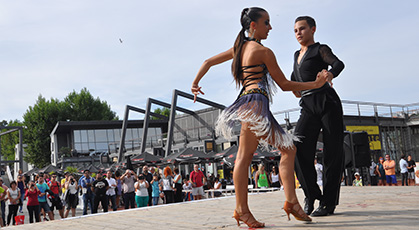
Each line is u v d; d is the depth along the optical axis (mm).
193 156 21344
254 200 4996
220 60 3039
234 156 18625
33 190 12766
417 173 19266
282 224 2848
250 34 2930
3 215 13719
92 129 57125
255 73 2811
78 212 18250
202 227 2971
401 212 3084
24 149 65688
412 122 31516
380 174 20062
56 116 65875
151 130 61000
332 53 3559
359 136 5891
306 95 3697
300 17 3791
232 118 2730
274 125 2744
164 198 14891
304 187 3600
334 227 2580
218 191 17141
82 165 49969
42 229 3520
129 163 14016
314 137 3676
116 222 3672
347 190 5465
